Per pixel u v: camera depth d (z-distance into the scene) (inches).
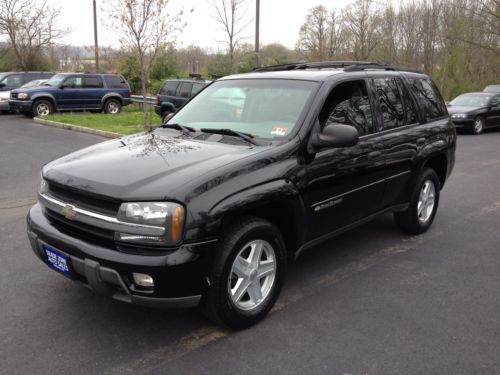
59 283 164.9
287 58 1245.1
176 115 187.5
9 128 632.4
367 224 237.0
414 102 208.5
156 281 115.0
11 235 214.8
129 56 901.8
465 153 479.5
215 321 132.7
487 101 687.7
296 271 178.4
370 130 178.5
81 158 142.7
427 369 119.0
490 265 186.7
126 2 584.7
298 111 154.4
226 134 156.7
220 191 122.6
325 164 153.3
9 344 127.8
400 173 194.5
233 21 825.5
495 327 139.5
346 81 169.9
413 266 184.5
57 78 793.6
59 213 131.5
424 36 1290.6
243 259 132.3
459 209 267.9
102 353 124.3
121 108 832.9
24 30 1194.0
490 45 1166.3
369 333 135.3
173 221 114.8
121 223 116.6
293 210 142.6
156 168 127.3
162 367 118.6
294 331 135.9
